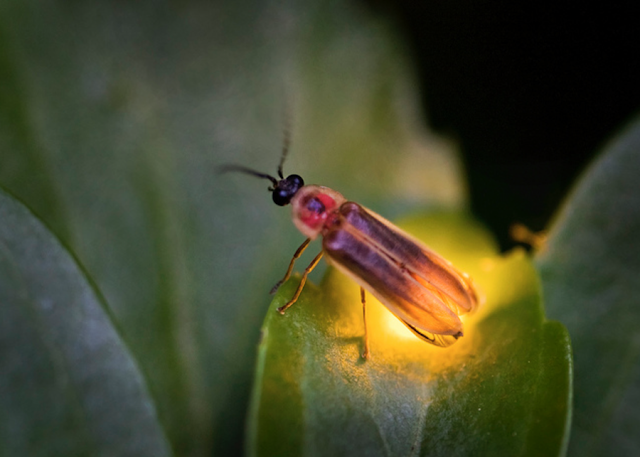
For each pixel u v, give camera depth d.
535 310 0.08
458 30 0.09
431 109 0.09
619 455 0.08
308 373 0.07
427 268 0.08
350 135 0.09
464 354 0.08
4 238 0.08
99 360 0.08
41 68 0.09
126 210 0.09
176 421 0.08
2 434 0.07
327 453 0.07
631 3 0.09
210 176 0.09
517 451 0.07
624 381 0.08
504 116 0.09
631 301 0.08
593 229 0.08
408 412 0.08
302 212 0.08
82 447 0.08
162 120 0.09
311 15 0.09
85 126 0.09
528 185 0.09
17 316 0.08
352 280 0.08
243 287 0.09
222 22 0.09
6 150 0.09
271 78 0.09
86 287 0.08
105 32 0.09
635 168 0.08
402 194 0.09
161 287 0.09
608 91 0.09
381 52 0.09
